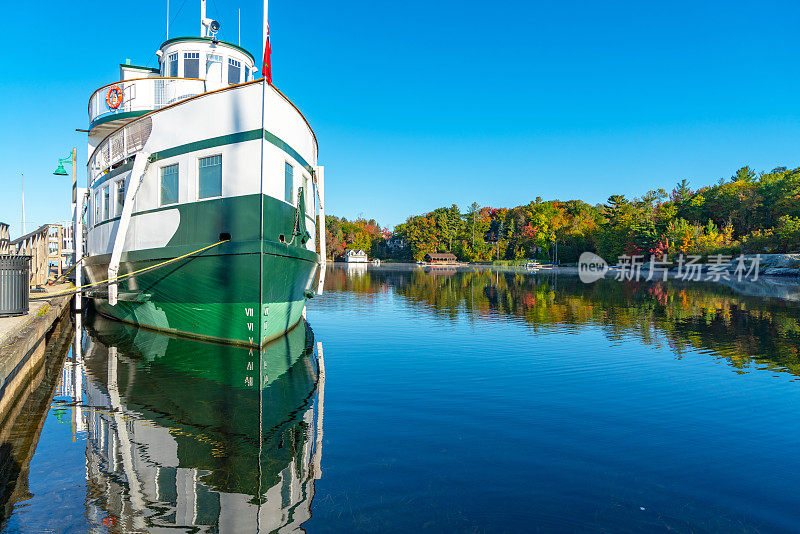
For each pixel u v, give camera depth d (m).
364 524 3.62
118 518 3.70
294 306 13.65
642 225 87.38
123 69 17.84
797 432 5.77
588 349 11.44
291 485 4.26
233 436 5.52
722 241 71.94
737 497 4.11
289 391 7.56
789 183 74.81
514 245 129.12
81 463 4.74
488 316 18.27
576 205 136.62
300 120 12.78
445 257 125.62
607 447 5.24
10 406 6.64
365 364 9.70
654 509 3.89
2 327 8.65
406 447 5.20
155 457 4.90
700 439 5.50
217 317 11.59
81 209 18.86
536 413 6.48
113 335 13.00
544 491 4.19
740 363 9.87
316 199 15.81
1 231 21.06
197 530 3.54
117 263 11.98
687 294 29.36
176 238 11.78
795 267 54.44
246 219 10.45
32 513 3.76
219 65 16.19
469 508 3.88
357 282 44.06
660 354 10.82
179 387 7.77
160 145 12.20
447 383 8.12
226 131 10.84
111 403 6.83
